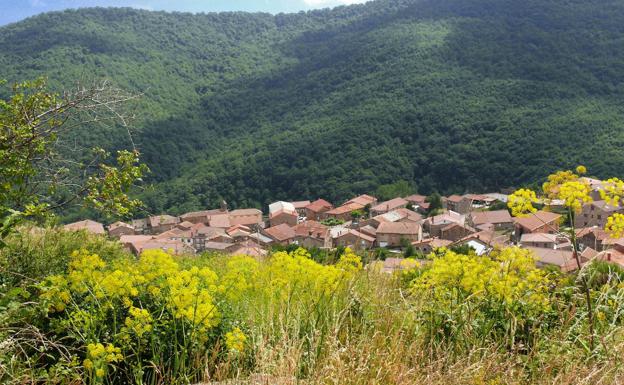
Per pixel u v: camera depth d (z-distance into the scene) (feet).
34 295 12.80
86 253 13.30
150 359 11.61
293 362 9.70
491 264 14.34
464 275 13.98
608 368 10.16
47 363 11.27
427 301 13.96
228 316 13.08
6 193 14.60
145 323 11.25
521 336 13.00
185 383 10.74
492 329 13.12
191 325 11.54
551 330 12.82
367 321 13.01
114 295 11.82
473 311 13.24
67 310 12.13
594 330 11.63
